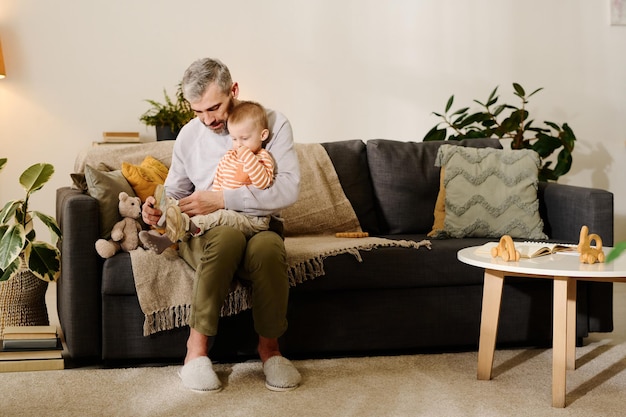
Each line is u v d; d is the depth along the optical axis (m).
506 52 4.67
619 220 4.87
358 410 2.08
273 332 2.32
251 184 2.45
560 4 4.71
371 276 2.60
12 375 2.44
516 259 2.22
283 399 2.18
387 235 3.16
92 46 4.18
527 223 3.02
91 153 2.95
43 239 4.16
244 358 2.63
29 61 4.12
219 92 2.39
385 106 4.56
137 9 4.22
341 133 4.52
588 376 2.41
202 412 2.07
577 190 2.92
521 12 4.67
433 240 2.90
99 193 2.51
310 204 3.09
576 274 2.04
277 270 2.31
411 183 3.22
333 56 4.48
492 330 2.34
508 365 2.54
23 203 2.79
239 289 2.45
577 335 2.77
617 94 4.82
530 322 2.73
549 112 4.75
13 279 2.78
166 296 2.46
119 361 2.56
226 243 2.28
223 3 4.32
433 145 3.35
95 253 2.47
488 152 3.15
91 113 4.20
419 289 2.67
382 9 4.52
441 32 4.59
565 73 4.75
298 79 4.45
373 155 3.27
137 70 4.24
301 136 4.48
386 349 2.71
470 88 4.65
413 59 4.57
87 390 2.27
